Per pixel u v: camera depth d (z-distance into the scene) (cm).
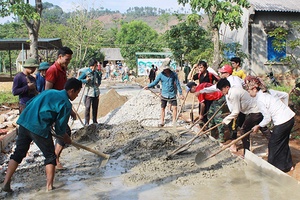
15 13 1648
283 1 2155
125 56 5031
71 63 4141
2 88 2159
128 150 793
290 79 2081
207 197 541
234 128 792
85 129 929
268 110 637
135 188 585
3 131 1021
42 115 558
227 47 1988
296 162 686
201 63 927
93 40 4031
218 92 839
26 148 584
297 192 552
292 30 2069
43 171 673
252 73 2070
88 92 1046
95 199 545
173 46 2358
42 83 872
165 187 586
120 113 1217
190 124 1076
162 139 810
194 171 656
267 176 626
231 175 633
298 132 889
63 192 574
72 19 3922
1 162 760
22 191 581
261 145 820
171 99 1032
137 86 2884
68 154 795
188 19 1884
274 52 2073
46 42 2581
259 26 2055
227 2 1717
